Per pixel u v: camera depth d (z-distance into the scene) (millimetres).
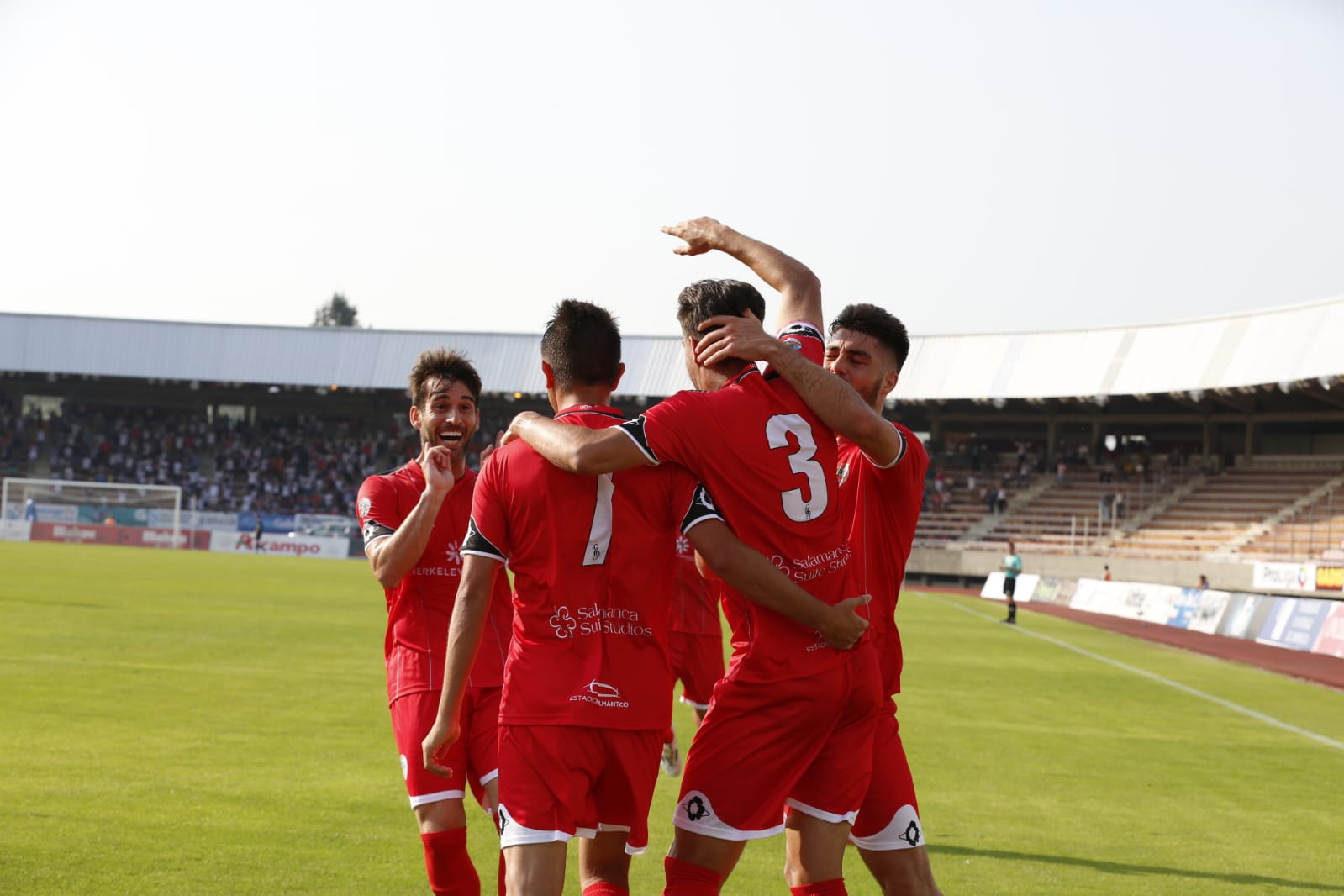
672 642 7184
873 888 5422
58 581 23672
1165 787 7934
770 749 3514
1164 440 46250
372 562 4336
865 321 4117
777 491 3486
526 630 3459
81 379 54219
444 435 4562
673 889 3543
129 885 4730
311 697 10305
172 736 8109
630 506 3455
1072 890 5297
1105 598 30953
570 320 3631
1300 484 40125
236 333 52219
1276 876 5684
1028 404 46062
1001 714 11227
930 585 43219
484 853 5762
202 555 40750
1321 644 19797
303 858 5246
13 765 6941
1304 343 35188
